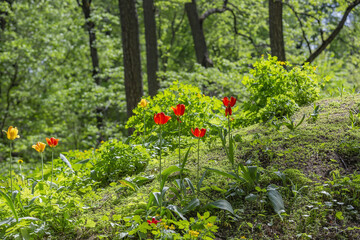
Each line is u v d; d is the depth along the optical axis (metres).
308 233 2.49
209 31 19.05
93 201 3.40
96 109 16.42
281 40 9.80
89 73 17.27
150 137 4.70
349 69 15.33
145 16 11.14
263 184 3.01
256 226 2.60
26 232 2.70
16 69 15.15
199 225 2.40
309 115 4.32
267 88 4.77
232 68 11.99
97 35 16.17
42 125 15.95
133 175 3.84
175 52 22.44
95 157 4.41
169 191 3.20
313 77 5.05
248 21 15.69
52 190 3.30
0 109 16.00
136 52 8.77
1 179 4.05
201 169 3.51
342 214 2.61
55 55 14.82
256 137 3.90
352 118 3.61
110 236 2.72
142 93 8.84
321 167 3.13
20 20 14.63
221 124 4.68
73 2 16.36
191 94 4.73
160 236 2.49
